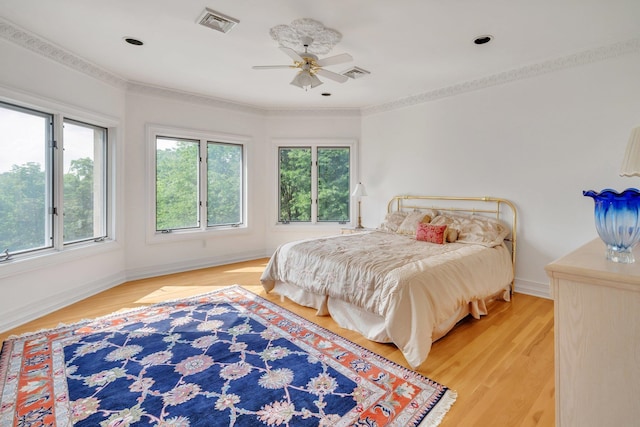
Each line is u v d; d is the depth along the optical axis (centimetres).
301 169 555
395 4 236
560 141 332
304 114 541
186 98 454
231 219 523
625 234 106
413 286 230
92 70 351
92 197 373
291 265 327
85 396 183
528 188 355
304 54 275
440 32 278
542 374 207
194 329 271
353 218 543
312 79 296
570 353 103
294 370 211
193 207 480
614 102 300
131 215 416
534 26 267
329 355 231
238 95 467
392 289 233
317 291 292
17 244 291
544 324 282
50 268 309
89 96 351
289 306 328
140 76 390
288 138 544
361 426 161
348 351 237
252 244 542
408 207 473
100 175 384
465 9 242
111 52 322
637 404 92
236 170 525
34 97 289
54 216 319
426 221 408
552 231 341
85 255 348
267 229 556
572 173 326
